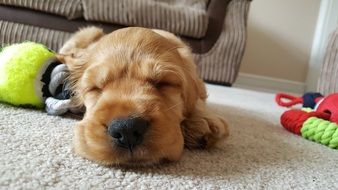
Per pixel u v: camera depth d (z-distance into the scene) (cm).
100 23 55
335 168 21
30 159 17
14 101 25
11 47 26
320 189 17
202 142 22
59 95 25
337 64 39
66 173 16
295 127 28
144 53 21
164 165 18
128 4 54
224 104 41
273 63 79
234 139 25
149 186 16
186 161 19
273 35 78
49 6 53
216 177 17
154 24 55
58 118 24
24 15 54
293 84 79
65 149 19
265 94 60
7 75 25
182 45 29
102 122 17
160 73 20
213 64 58
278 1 77
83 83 21
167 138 17
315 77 74
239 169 19
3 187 14
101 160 17
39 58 25
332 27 72
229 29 58
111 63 20
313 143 26
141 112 17
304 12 77
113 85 20
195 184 16
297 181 18
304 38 78
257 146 24
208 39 58
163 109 18
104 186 15
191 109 23
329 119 29
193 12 56
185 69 23
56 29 54
